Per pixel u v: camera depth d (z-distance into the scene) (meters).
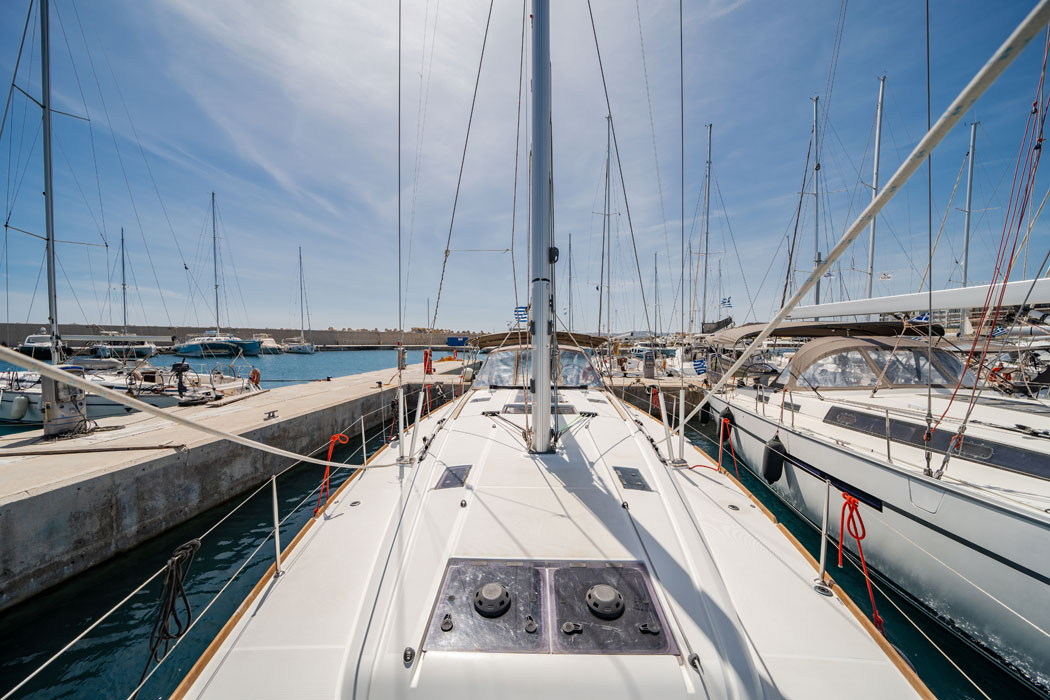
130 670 3.45
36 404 9.58
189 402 9.21
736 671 1.50
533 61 2.72
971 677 3.20
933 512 3.56
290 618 1.97
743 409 6.77
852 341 6.27
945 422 4.29
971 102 1.06
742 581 2.29
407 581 1.85
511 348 5.61
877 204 1.29
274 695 1.62
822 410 5.61
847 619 2.05
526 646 1.57
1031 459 3.48
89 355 22.62
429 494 2.55
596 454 3.10
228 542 5.36
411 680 1.49
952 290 4.86
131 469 5.16
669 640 1.60
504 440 3.38
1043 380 6.31
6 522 4.09
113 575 4.66
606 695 1.46
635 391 11.88
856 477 4.33
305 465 8.26
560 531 2.17
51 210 6.40
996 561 3.13
